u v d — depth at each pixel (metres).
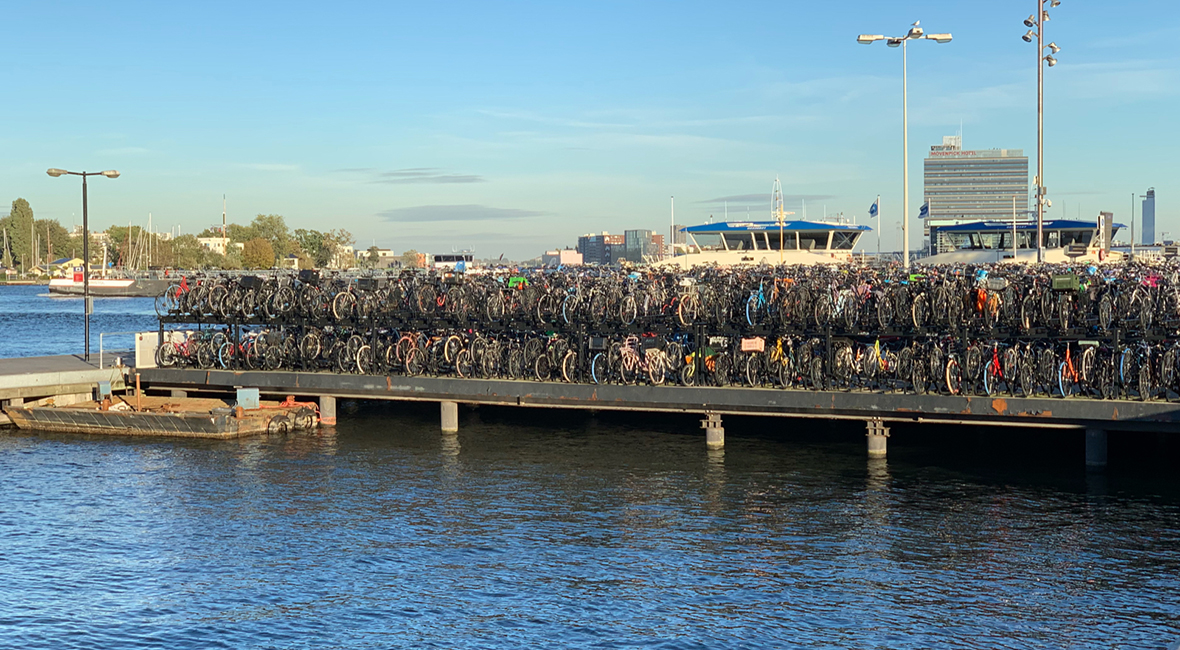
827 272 32.62
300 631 17.17
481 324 31.42
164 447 30.83
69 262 180.38
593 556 20.59
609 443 30.89
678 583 19.09
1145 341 24.89
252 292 34.31
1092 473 26.16
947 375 26.00
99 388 34.59
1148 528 21.66
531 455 29.36
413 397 32.19
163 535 22.14
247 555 20.83
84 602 18.42
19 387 34.19
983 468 26.89
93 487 26.11
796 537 21.55
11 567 20.19
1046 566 19.55
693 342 30.12
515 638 16.81
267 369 34.47
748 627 17.09
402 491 25.50
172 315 35.94
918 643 16.38
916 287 26.75
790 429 32.44
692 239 81.31
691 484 25.86
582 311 29.92
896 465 27.39
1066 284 24.80
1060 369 25.22
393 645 16.61
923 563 19.86
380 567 20.09
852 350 27.98
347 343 33.09
